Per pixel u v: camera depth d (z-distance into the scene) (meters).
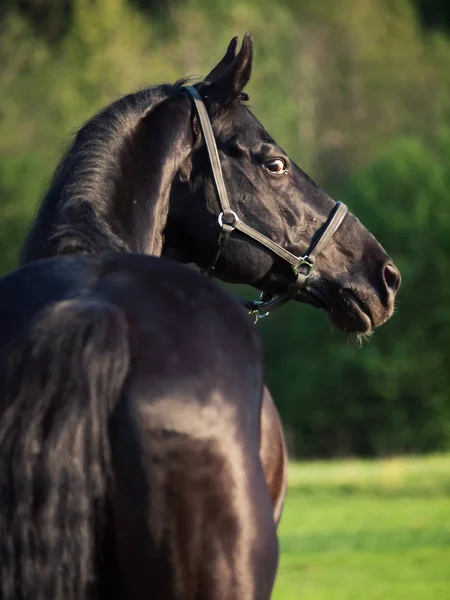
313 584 19.27
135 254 5.53
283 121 83.62
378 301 7.41
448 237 81.06
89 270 5.32
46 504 4.66
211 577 4.77
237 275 7.26
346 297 7.35
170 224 7.16
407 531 28.20
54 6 92.62
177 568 4.76
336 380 80.81
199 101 7.11
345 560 22.75
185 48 80.94
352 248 7.39
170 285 5.31
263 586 4.88
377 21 107.88
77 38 82.31
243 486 4.88
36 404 4.77
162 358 4.96
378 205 82.38
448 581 19.56
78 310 4.97
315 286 7.38
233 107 7.20
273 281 7.31
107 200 6.34
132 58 79.00
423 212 81.56
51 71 80.62
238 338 5.24
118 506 4.78
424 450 80.62
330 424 81.19
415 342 80.88
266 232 7.14
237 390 5.04
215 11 83.56
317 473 55.59
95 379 4.81
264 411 5.93
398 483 45.97
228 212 7.05
